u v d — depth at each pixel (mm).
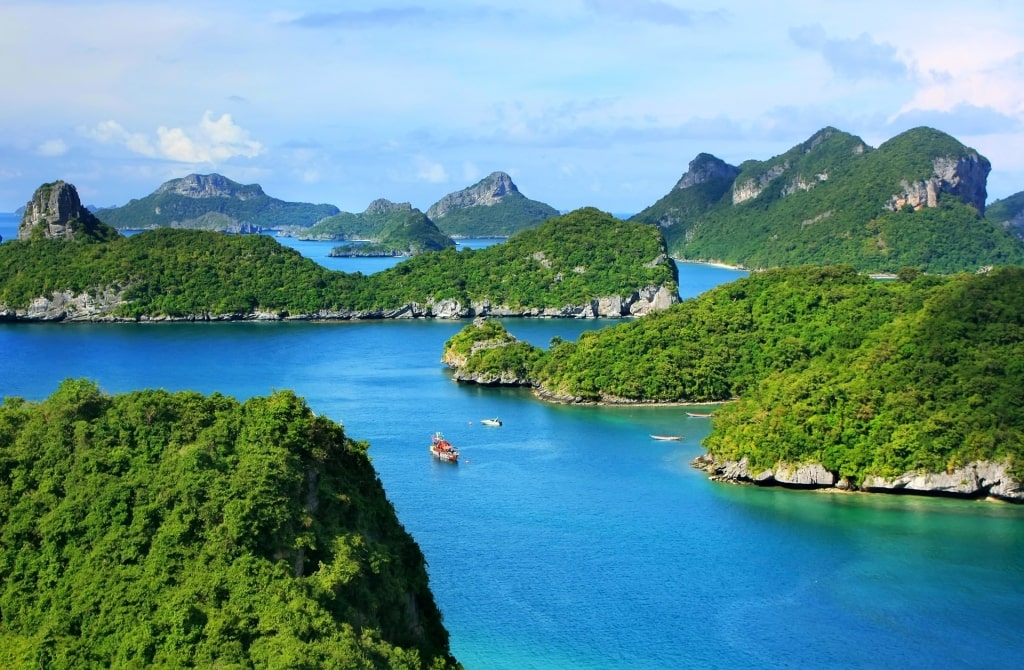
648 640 119625
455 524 159250
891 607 129375
